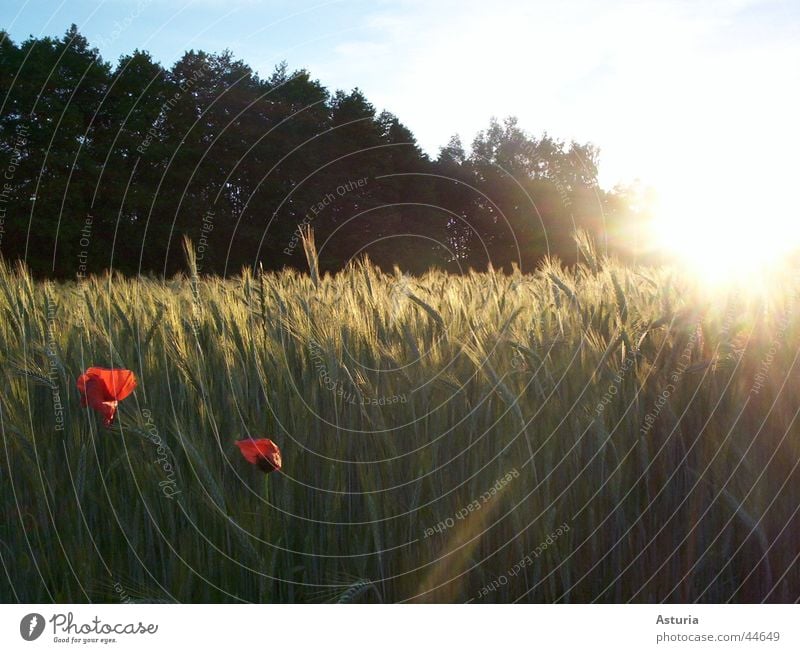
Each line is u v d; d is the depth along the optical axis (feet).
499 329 11.98
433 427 10.41
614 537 10.32
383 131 112.98
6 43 97.91
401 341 12.10
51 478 10.39
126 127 101.76
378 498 10.19
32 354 11.81
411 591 10.20
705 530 10.37
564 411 10.54
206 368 11.68
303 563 10.28
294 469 10.45
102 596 10.06
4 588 10.05
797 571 10.23
